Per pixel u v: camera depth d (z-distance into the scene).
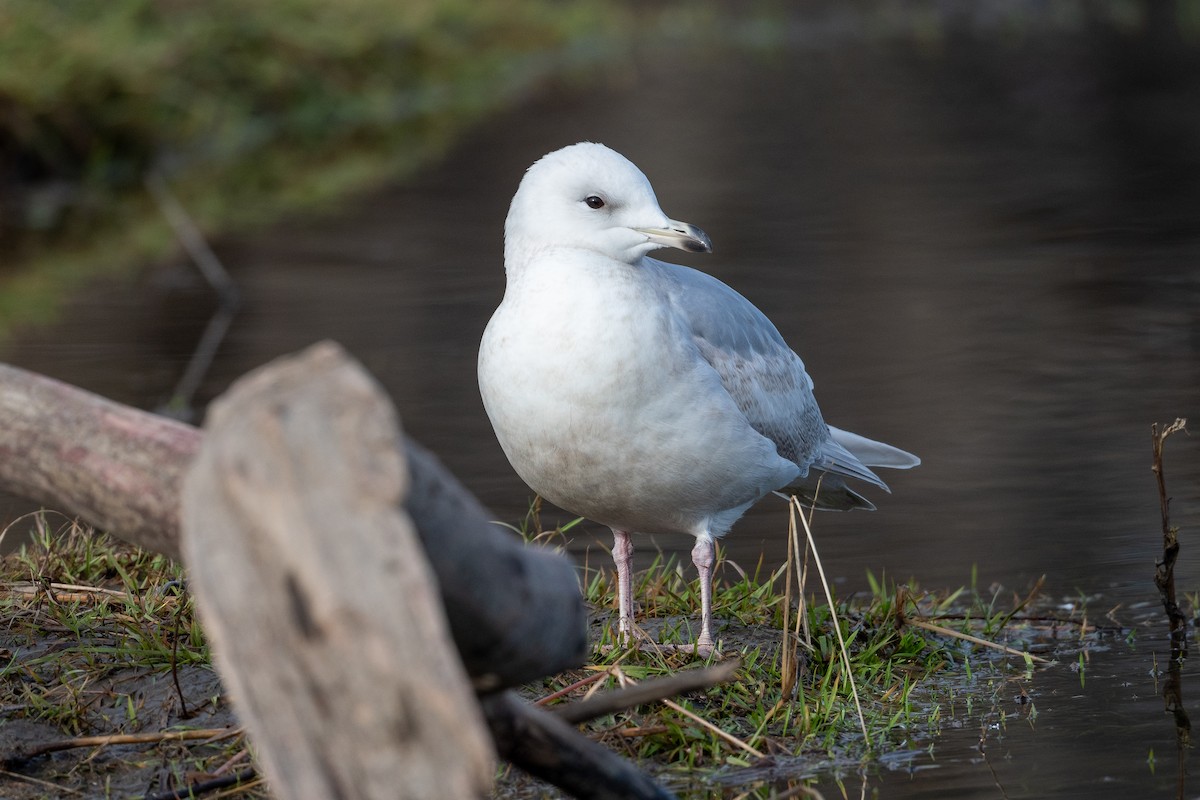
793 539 7.96
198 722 7.59
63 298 18.45
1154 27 43.50
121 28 30.30
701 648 8.32
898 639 8.98
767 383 8.84
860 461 10.25
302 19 35.31
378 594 4.05
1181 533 10.73
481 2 43.94
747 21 48.47
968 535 10.84
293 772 4.30
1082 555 10.41
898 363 15.06
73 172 26.73
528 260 8.40
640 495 8.23
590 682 7.78
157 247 21.48
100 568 9.23
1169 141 27.69
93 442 5.18
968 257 19.58
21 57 27.12
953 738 7.73
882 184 24.58
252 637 4.26
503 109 33.94
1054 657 8.87
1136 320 16.44
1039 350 15.42
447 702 3.99
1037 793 7.03
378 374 14.99
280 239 21.78
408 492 4.40
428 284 18.75
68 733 7.53
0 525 10.88
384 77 36.06
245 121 31.66
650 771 7.39
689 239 8.18
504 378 8.03
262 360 15.47
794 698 8.02
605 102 34.06
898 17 48.19
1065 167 25.64
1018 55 39.19
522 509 11.34
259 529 4.19
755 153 27.50
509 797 7.12
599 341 7.83
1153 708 8.08
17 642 8.24
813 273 18.83
